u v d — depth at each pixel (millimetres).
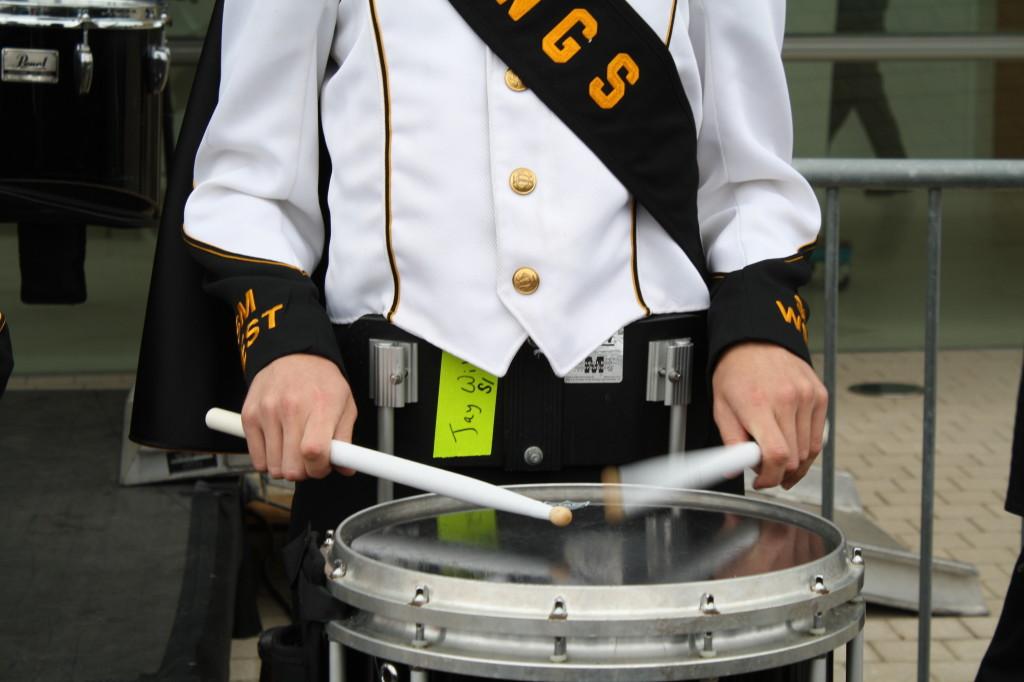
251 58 2252
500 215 2131
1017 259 8969
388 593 1672
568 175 2150
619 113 2166
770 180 2402
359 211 2205
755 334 2133
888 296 8844
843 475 5309
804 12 8148
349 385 2172
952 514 6047
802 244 2377
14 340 7770
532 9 2148
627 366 2197
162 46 4426
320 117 2318
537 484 2113
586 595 1588
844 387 8133
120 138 4293
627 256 2207
